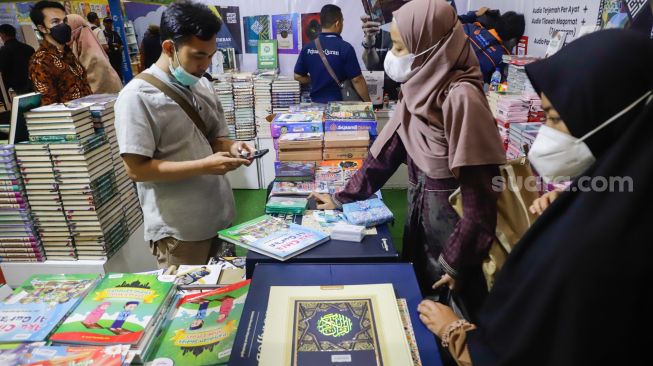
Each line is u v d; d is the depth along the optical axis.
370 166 1.75
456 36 1.36
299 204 1.75
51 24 2.62
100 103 2.09
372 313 1.00
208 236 1.78
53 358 0.93
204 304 1.16
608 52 0.74
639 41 0.73
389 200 3.95
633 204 0.65
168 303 1.17
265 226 1.55
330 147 2.29
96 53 3.13
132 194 2.39
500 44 3.09
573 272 0.67
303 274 1.18
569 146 0.81
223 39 4.20
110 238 2.14
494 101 2.40
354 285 1.11
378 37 3.94
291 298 1.05
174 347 1.01
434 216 1.49
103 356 0.93
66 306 1.11
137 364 0.96
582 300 0.66
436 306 1.03
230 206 1.91
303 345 0.91
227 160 1.54
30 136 1.90
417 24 1.37
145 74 1.58
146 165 1.54
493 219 1.28
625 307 0.65
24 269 2.09
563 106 0.79
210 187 1.76
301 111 2.82
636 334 0.66
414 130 1.50
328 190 1.94
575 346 0.67
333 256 1.35
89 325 1.03
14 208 1.97
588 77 0.75
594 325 0.66
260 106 3.96
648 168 0.65
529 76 0.86
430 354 0.91
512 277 0.80
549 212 0.75
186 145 1.66
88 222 2.04
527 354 0.73
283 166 2.16
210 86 1.88
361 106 2.84
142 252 2.53
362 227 1.49
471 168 1.28
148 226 1.75
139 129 1.49
